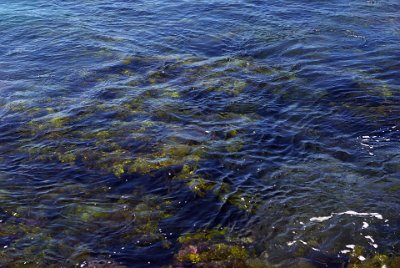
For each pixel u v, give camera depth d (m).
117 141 11.90
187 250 8.56
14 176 10.71
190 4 23.17
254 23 20.19
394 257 8.20
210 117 12.93
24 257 8.41
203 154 11.23
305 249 8.51
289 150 11.36
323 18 20.30
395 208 9.27
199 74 15.52
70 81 15.52
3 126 12.81
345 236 8.71
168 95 14.18
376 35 18.27
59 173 10.79
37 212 9.55
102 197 9.98
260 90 14.32
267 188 10.09
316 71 15.41
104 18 21.69
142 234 8.95
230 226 9.11
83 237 8.89
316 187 10.02
